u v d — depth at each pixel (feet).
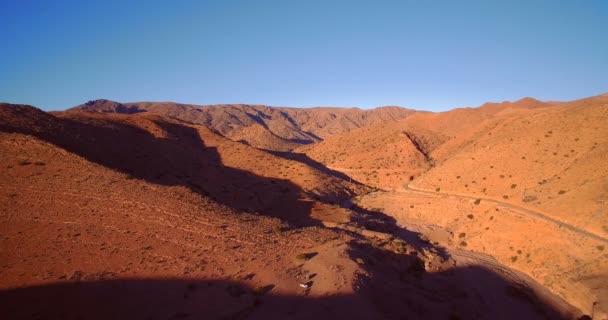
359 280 94.99
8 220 108.88
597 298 110.22
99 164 175.42
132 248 101.60
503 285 132.67
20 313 68.33
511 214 169.99
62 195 130.93
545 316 114.42
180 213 131.03
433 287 122.31
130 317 71.05
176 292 81.66
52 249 96.17
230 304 77.87
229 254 105.09
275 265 100.78
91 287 79.87
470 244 174.40
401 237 188.14
